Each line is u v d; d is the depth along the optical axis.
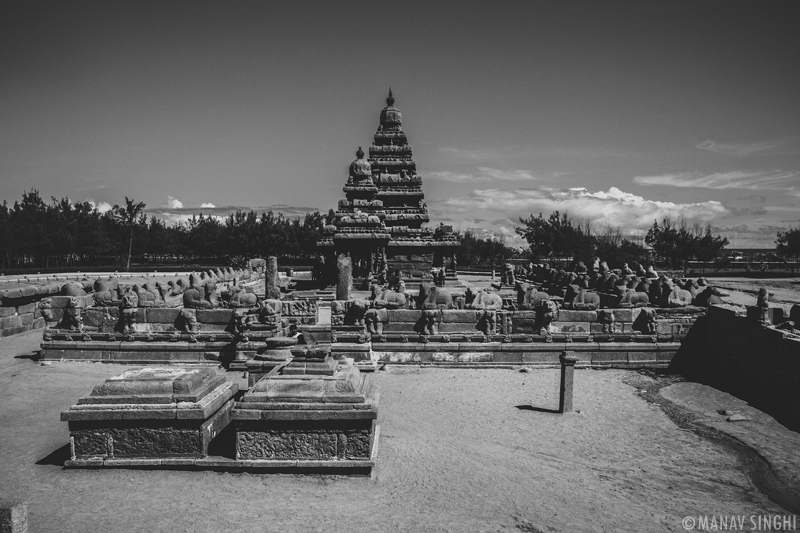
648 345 24.95
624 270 42.12
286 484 11.26
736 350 22.94
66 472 11.51
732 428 17.11
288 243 99.38
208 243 106.69
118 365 23.66
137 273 78.75
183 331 24.42
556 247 81.75
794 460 14.72
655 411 18.73
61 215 92.25
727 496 12.53
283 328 24.45
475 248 117.06
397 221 54.97
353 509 10.36
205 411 11.71
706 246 74.12
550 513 10.78
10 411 16.19
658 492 12.49
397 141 57.66
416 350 24.72
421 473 12.20
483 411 18.14
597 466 13.91
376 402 12.09
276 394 11.85
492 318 25.06
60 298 24.72
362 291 44.59
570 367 18.06
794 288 49.69
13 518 7.26
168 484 11.05
